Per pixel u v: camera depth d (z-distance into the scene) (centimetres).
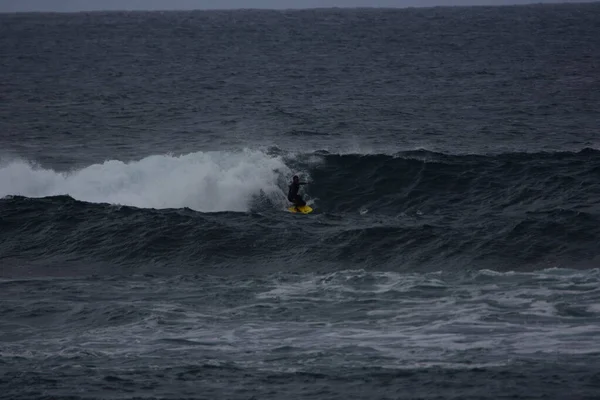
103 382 4944
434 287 6644
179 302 6481
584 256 7575
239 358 5306
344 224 8669
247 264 7762
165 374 5059
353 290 6656
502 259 7562
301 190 10000
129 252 8056
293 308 6266
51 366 5197
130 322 6016
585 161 10194
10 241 8394
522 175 9925
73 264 7875
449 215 9119
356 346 5450
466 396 4678
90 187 10050
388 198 9794
